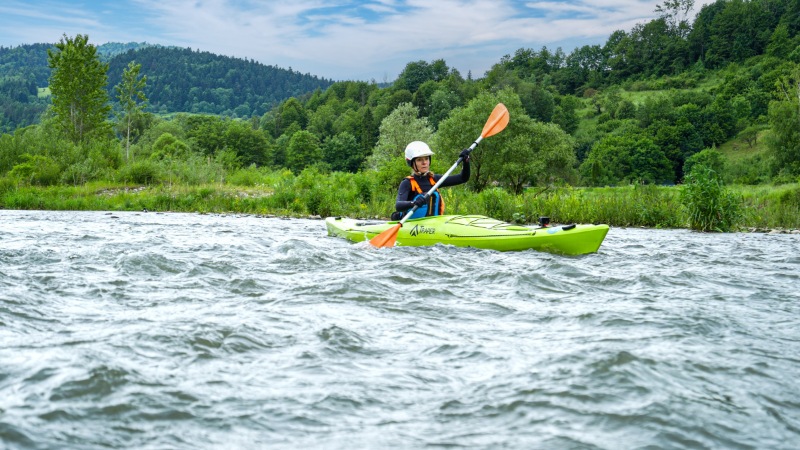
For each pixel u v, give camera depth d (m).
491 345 3.09
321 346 3.02
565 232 6.91
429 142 34.69
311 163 93.50
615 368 2.64
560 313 3.85
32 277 4.69
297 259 6.00
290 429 2.08
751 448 1.98
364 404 2.30
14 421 2.01
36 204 20.70
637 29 158.25
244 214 18.19
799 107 48.78
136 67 35.66
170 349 2.89
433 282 4.95
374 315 3.74
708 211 12.95
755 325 3.58
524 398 2.35
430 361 2.83
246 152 88.25
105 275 4.96
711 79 136.00
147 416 2.14
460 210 16.56
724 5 154.88
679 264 6.33
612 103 124.19
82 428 2.02
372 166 50.97
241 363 2.74
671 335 3.26
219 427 2.08
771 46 128.50
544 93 120.50
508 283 4.90
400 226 7.49
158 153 35.25
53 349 2.83
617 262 6.44
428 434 2.05
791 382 2.59
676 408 2.25
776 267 6.17
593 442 1.98
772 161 51.19
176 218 15.30
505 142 32.31
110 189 25.23
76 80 40.56
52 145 29.28
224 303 4.00
